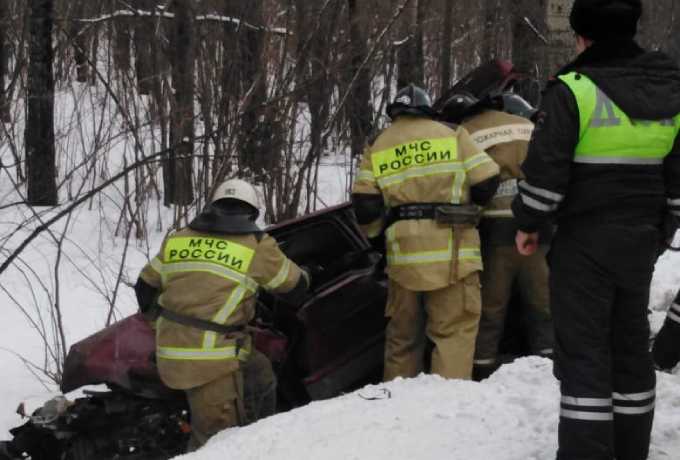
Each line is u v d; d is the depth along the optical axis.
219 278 4.27
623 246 2.68
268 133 8.17
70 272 8.05
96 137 8.02
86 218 9.57
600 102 2.67
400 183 4.61
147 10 8.34
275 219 8.57
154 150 8.50
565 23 8.69
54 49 10.04
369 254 5.29
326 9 8.05
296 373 4.86
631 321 2.79
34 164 9.73
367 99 8.80
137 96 8.61
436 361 4.59
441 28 11.55
